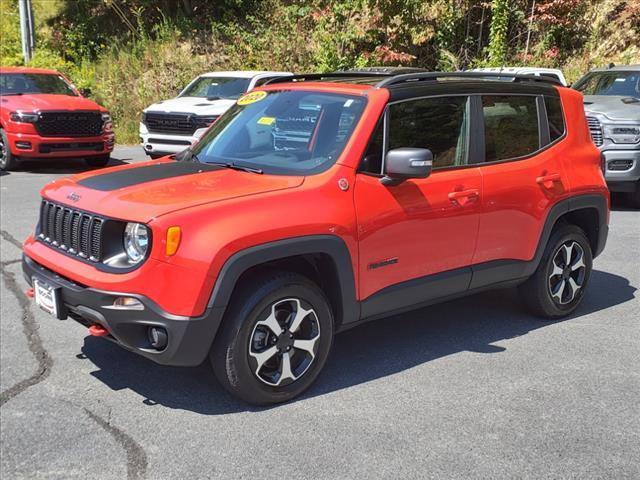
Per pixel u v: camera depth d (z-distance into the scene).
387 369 4.59
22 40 21.88
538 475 3.38
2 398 4.11
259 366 3.90
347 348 4.95
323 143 4.34
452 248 4.68
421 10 19.31
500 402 4.12
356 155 4.21
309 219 3.93
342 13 19.16
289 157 4.39
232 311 3.79
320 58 19.55
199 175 4.27
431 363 4.69
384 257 4.31
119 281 3.67
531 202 5.08
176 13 23.78
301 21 21.39
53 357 4.69
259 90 5.17
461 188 4.64
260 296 3.83
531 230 5.14
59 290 3.93
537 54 20.50
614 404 4.11
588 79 12.01
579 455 3.56
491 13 20.88
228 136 4.87
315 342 4.11
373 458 3.50
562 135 5.44
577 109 5.61
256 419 3.89
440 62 20.09
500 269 5.01
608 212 5.74
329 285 4.20
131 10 23.19
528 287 5.44
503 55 20.09
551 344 5.05
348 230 4.07
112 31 23.77
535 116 5.26
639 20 20.39
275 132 4.62
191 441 3.65
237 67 20.78
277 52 20.72
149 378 4.40
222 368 3.84
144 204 3.76
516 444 3.65
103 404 4.05
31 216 8.95
